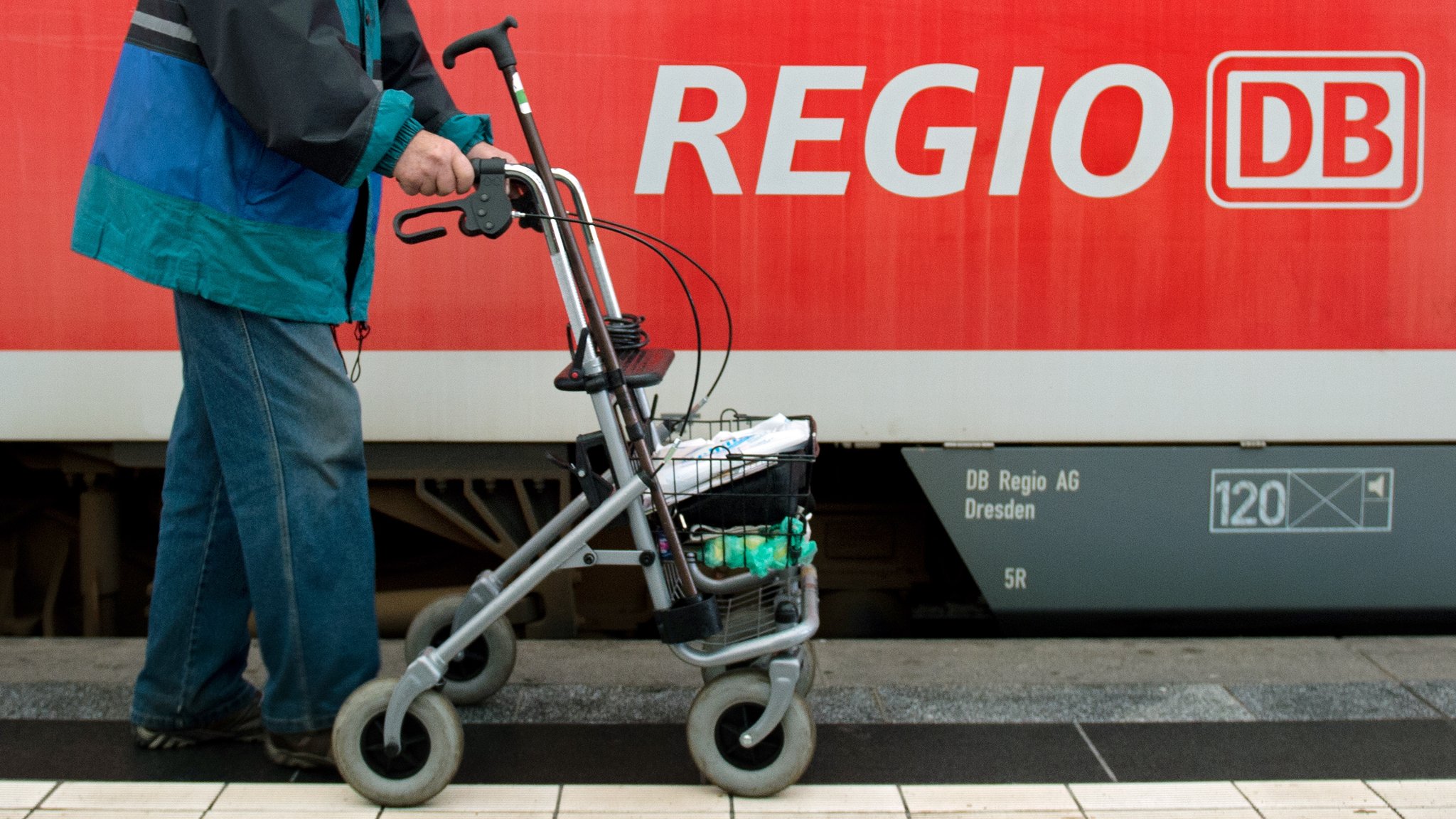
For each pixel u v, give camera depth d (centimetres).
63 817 213
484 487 314
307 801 221
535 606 324
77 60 289
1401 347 302
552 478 309
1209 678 289
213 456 233
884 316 299
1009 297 298
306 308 218
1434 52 294
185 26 207
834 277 297
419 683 212
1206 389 302
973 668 295
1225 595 309
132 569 350
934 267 297
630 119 294
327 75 196
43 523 349
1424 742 250
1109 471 304
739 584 242
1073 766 238
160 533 238
